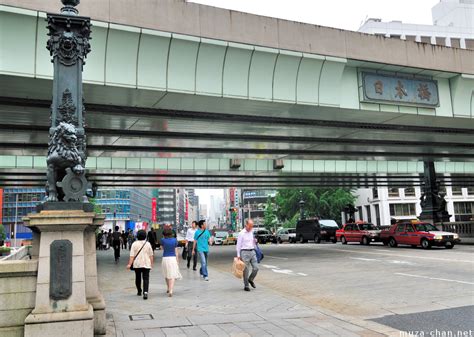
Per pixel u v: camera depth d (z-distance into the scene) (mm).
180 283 12445
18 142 20984
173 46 13602
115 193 105188
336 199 59344
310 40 15875
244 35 14641
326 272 15219
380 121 19875
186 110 16453
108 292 10828
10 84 12297
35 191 93875
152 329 6660
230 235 54531
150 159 30234
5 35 11422
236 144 23094
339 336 6230
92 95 13938
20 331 5477
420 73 18953
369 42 17125
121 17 12672
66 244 5691
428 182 34938
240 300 9367
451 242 24625
